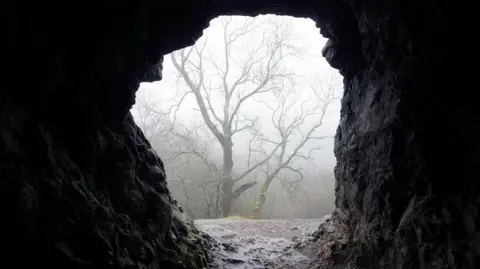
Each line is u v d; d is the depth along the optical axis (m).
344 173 8.46
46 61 4.06
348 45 7.45
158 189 6.82
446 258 4.85
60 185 4.04
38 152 3.92
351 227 8.03
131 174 5.70
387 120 6.33
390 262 6.20
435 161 5.48
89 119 4.79
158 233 6.22
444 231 5.01
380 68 6.59
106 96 5.23
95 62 4.79
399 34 5.66
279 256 8.77
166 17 6.02
